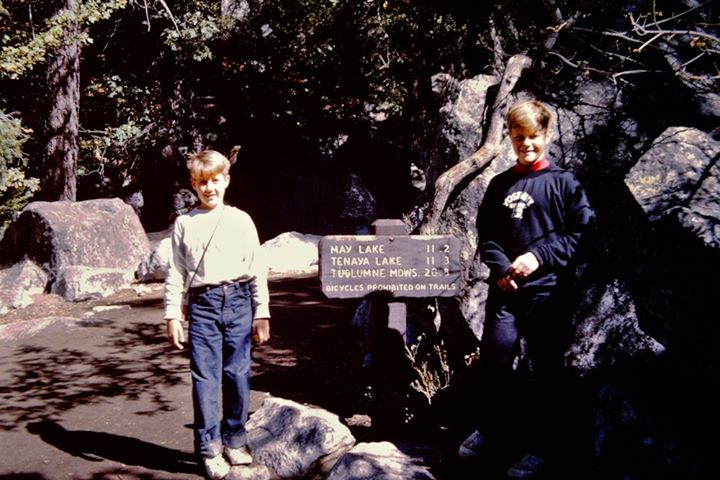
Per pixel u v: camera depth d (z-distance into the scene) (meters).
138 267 9.43
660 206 3.02
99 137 14.92
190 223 3.28
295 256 10.38
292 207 17.50
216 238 3.25
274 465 3.38
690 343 2.72
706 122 4.21
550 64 4.97
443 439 3.57
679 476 2.54
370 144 18.06
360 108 17.14
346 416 4.17
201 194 3.30
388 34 14.44
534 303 2.85
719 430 2.60
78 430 4.19
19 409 4.60
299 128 17.81
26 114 14.29
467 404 3.87
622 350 2.99
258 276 3.37
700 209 2.86
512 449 3.05
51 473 3.54
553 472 2.95
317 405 4.41
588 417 3.06
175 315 3.30
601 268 3.32
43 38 11.19
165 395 4.89
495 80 5.01
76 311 8.02
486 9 8.92
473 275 4.25
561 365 2.97
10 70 11.17
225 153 17.31
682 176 3.16
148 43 15.81
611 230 3.36
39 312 8.03
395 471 3.04
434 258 3.65
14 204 10.71
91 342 6.47
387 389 3.79
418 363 4.38
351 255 3.60
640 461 2.66
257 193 17.83
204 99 17.08
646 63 4.72
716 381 2.61
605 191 4.11
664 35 4.60
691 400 2.74
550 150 4.33
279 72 16.84
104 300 8.52
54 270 8.95
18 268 9.02
